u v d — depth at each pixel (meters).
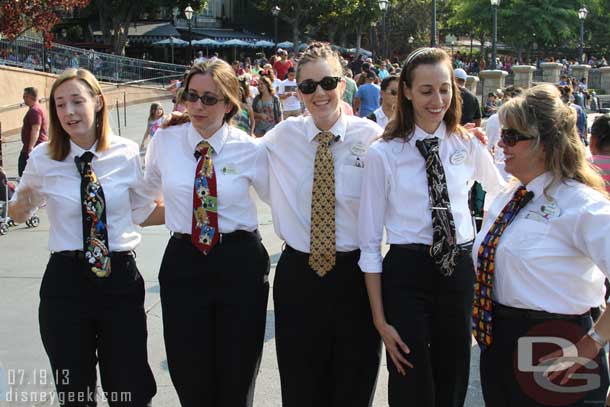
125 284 3.26
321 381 3.42
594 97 29.70
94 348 3.26
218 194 3.32
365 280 3.17
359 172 3.29
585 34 56.03
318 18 45.38
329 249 3.25
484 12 50.97
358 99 10.88
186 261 3.33
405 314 3.03
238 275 3.33
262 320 3.44
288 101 13.24
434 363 3.18
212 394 3.42
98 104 3.25
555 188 2.58
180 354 3.34
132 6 38.53
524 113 2.56
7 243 7.61
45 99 19.50
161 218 3.66
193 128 3.39
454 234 3.06
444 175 3.09
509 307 2.68
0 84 18.31
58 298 3.17
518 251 2.60
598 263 2.45
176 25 49.81
